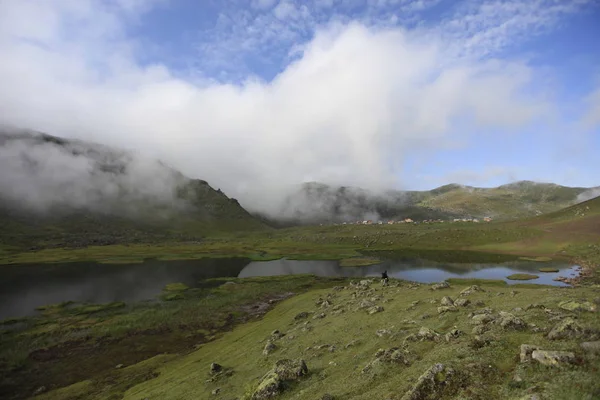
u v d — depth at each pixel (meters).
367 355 28.75
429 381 18.61
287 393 25.19
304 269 162.38
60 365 54.75
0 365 54.38
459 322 31.47
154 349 60.66
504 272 130.00
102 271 163.62
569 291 38.59
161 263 193.62
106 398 41.44
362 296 61.91
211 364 43.41
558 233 193.62
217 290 112.56
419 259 181.75
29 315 86.06
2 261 198.00
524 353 19.22
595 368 15.95
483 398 16.23
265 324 64.62
